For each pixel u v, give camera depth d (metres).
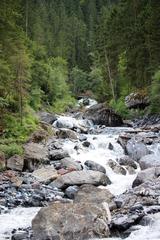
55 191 18.75
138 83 50.19
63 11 125.00
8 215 15.25
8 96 30.17
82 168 22.84
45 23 107.69
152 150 26.05
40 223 12.19
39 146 25.61
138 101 44.06
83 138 29.86
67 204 12.85
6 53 31.95
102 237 11.88
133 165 23.95
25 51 35.72
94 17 126.69
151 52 46.94
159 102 39.62
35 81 45.81
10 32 33.66
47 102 50.47
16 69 30.16
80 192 15.61
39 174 21.34
